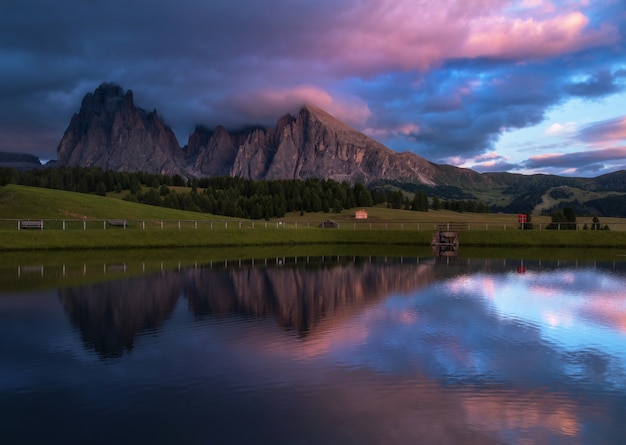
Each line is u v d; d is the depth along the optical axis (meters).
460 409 13.19
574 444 11.46
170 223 81.19
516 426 12.30
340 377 15.34
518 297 29.05
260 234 73.94
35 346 18.31
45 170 176.00
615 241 71.38
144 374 15.45
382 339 19.55
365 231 81.38
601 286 33.38
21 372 15.60
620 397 14.12
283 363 16.58
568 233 75.00
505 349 18.48
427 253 60.44
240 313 23.98
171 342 18.91
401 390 14.38
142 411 12.88
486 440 11.58
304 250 63.50
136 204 102.81
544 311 25.16
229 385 14.59
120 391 14.14
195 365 16.30
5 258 47.53
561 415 12.95
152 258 49.66
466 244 73.12
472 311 24.98
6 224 67.75
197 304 26.06
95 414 12.72
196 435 11.66
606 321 23.03
